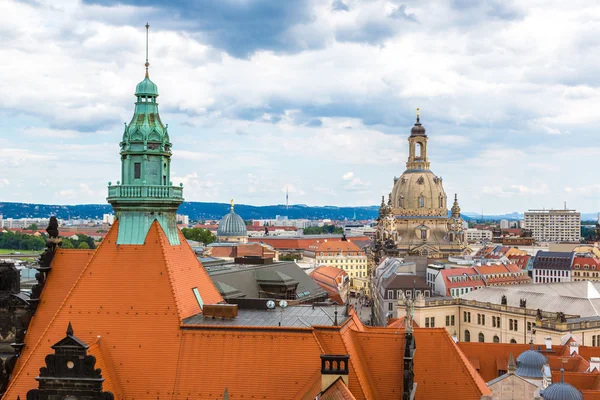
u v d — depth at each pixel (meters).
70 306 75.25
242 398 68.75
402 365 73.62
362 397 67.38
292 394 68.25
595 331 181.00
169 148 84.44
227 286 144.50
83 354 65.56
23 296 81.19
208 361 71.06
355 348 74.31
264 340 71.44
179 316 73.81
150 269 76.69
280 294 169.00
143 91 83.69
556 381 112.19
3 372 74.06
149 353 72.06
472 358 136.75
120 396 69.62
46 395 65.56
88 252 82.00
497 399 107.12
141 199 79.50
